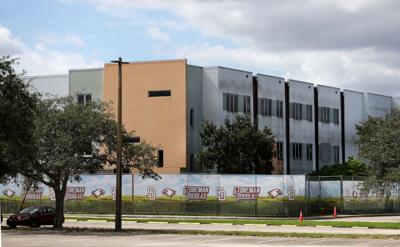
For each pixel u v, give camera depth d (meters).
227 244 27.31
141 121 66.06
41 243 28.08
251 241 29.33
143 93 66.25
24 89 35.28
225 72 68.00
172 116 65.00
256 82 72.38
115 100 67.00
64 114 38.28
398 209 64.31
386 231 36.44
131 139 39.22
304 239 30.34
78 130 38.72
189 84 66.12
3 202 61.97
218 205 56.72
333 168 73.81
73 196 60.94
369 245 26.28
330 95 83.69
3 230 39.41
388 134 43.16
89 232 36.38
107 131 39.44
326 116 82.81
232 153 61.91
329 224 42.56
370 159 43.97
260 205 55.62
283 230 37.75
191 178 57.66
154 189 58.59
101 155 39.97
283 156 74.81
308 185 57.41
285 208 55.09
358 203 62.03
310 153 79.50
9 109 33.28
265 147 62.53
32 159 36.72
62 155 37.59
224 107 67.44
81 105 39.47
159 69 65.88
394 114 47.06
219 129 62.72
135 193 59.16
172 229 39.06
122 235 33.88
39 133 37.62
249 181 56.16
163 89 65.62
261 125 72.00
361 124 77.75
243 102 69.88
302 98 78.81
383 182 43.34
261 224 44.69
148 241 29.36
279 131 74.56
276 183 55.56
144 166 42.50
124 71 67.06
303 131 78.56
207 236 32.72
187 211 57.44
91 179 60.50
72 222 49.97
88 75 70.12
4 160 36.25
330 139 83.06
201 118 67.31
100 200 60.09
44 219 46.88
